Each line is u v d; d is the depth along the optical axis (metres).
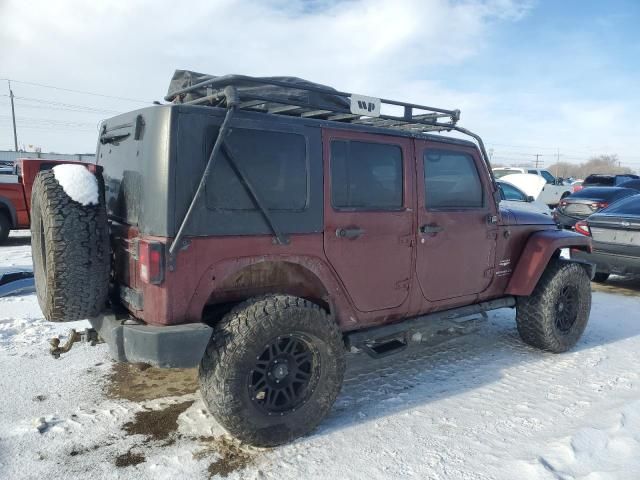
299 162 3.24
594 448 3.03
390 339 4.00
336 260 3.42
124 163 3.29
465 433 3.26
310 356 3.22
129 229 3.10
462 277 4.28
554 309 4.68
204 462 2.90
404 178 3.81
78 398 3.67
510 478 2.77
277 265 3.32
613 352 4.86
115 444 3.08
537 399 3.78
